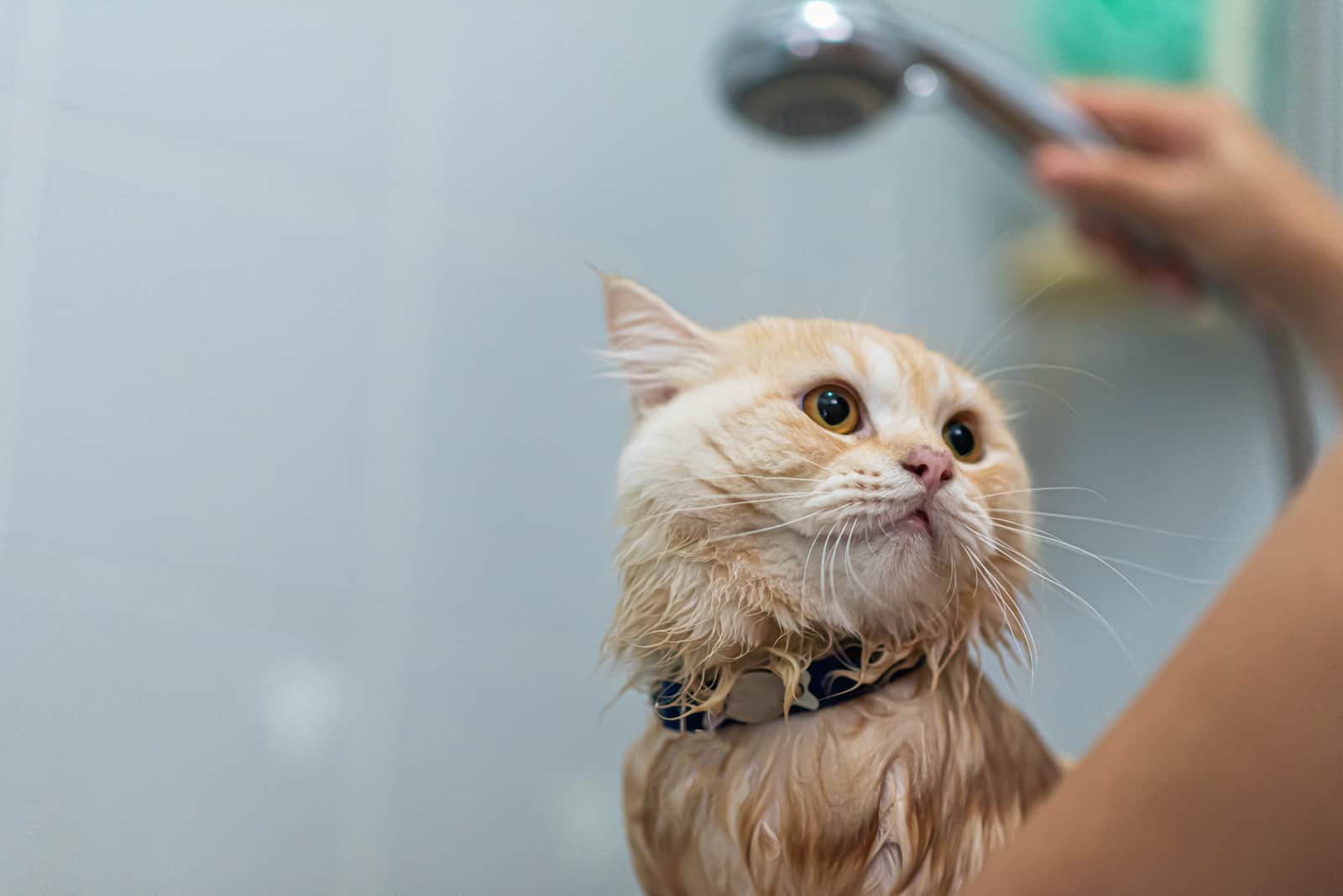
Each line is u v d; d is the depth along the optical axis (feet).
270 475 3.97
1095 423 3.44
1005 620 2.09
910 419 2.15
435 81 4.58
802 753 1.75
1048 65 5.41
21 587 3.44
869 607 1.91
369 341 4.25
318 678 3.87
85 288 3.75
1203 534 2.81
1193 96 4.09
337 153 4.34
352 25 4.46
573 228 4.73
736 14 4.33
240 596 3.81
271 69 4.27
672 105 5.09
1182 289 4.19
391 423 4.22
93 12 3.94
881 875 1.70
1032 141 4.08
